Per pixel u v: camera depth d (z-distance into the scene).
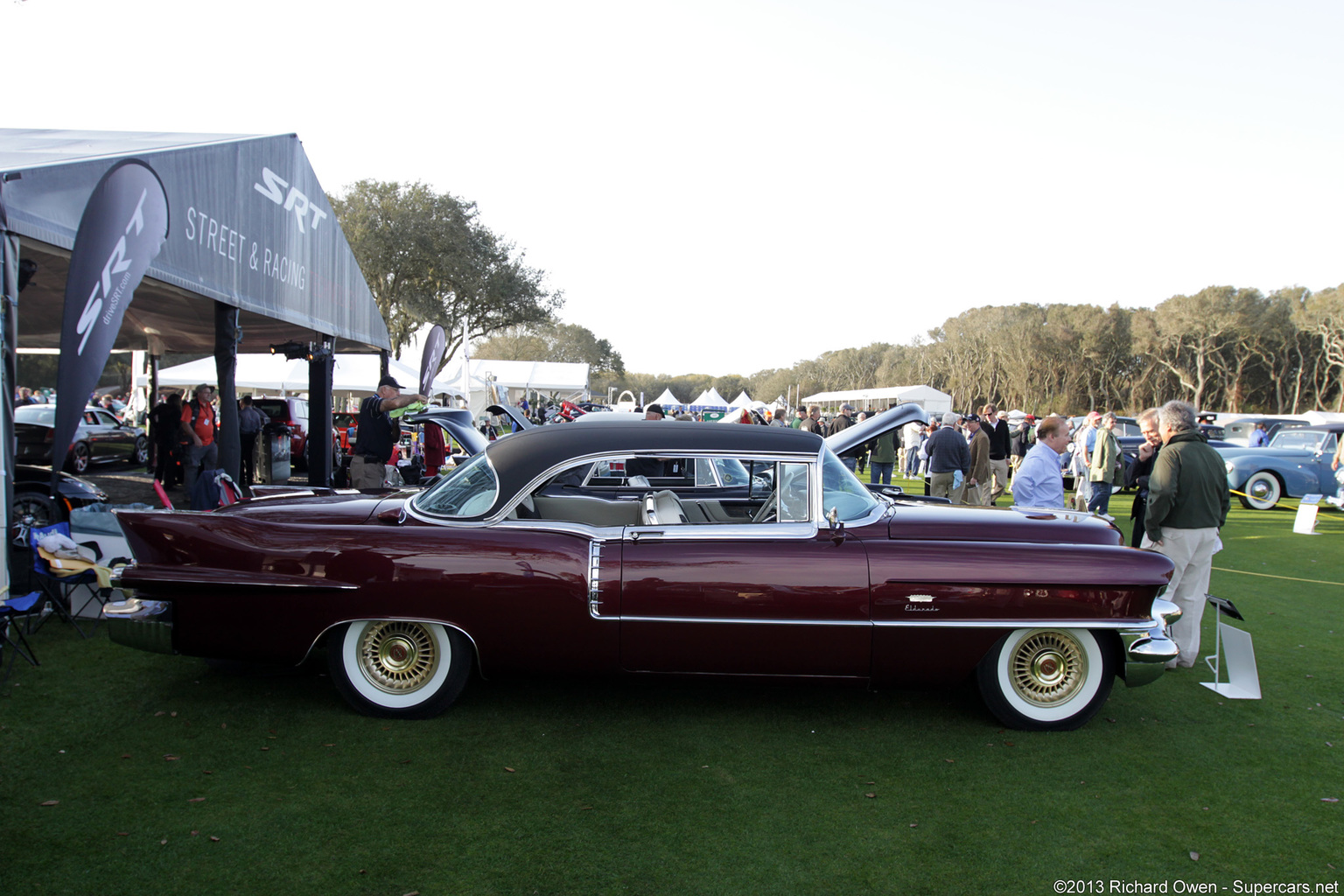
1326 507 13.91
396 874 2.54
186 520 3.71
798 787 3.23
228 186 7.22
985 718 4.01
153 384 14.33
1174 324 62.44
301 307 9.34
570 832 2.83
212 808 2.91
